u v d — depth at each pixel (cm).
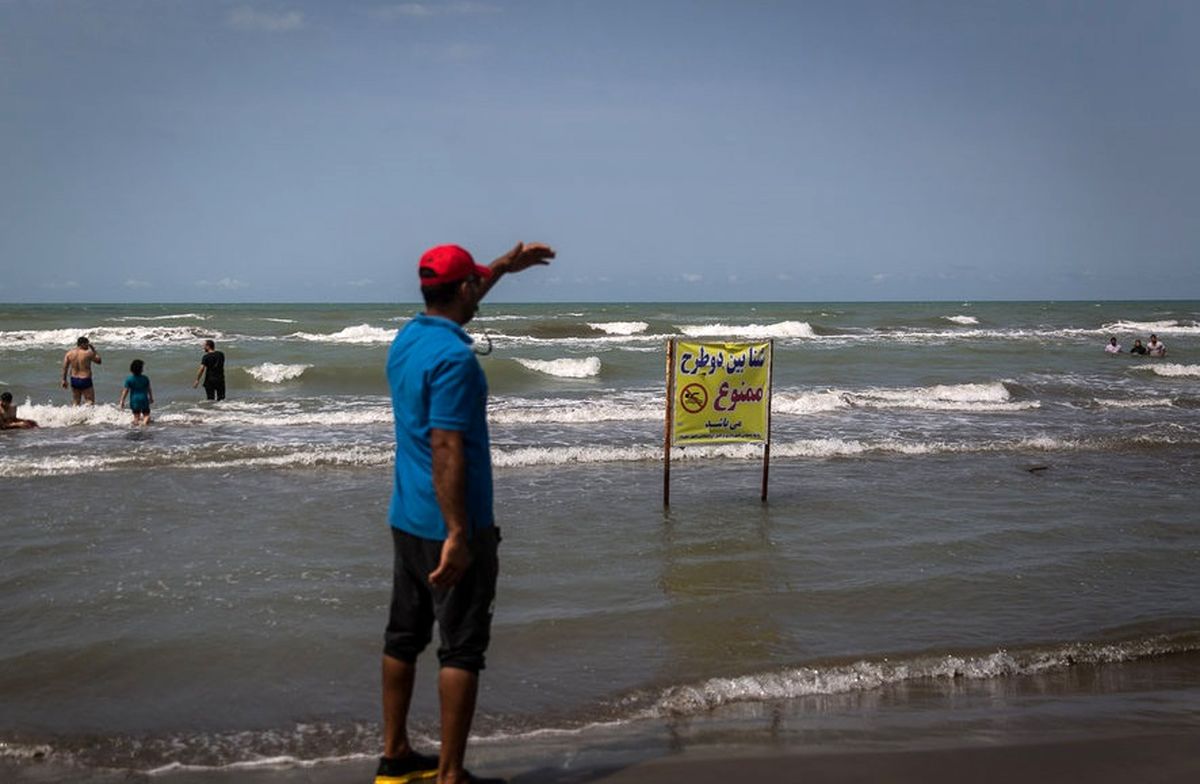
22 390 2033
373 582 668
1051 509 946
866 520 884
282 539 788
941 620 605
